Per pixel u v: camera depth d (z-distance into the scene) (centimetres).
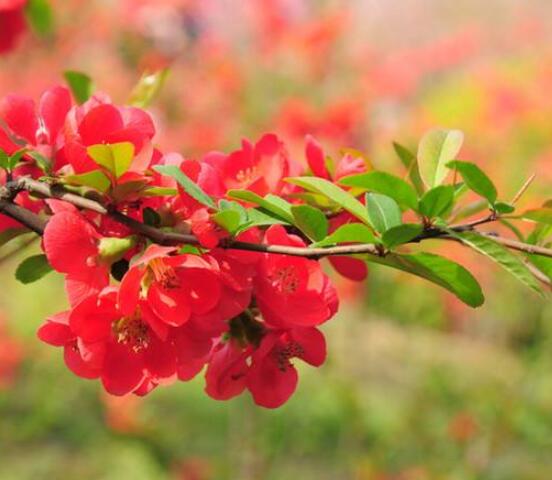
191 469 668
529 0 947
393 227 139
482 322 810
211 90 709
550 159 692
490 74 814
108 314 139
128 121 154
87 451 706
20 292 773
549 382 626
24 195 167
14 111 161
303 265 148
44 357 751
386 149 704
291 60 719
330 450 678
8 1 323
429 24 963
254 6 720
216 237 141
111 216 144
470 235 147
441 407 621
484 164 734
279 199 148
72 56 726
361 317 715
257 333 156
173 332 143
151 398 786
